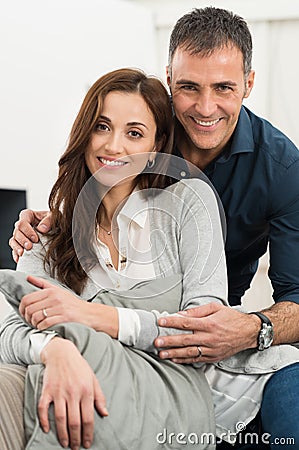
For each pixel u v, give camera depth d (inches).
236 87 81.0
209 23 80.5
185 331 67.6
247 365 71.3
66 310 64.9
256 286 166.1
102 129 72.1
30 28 155.6
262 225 91.4
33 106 156.4
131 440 60.9
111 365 63.1
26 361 65.0
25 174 154.9
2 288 66.4
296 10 165.0
